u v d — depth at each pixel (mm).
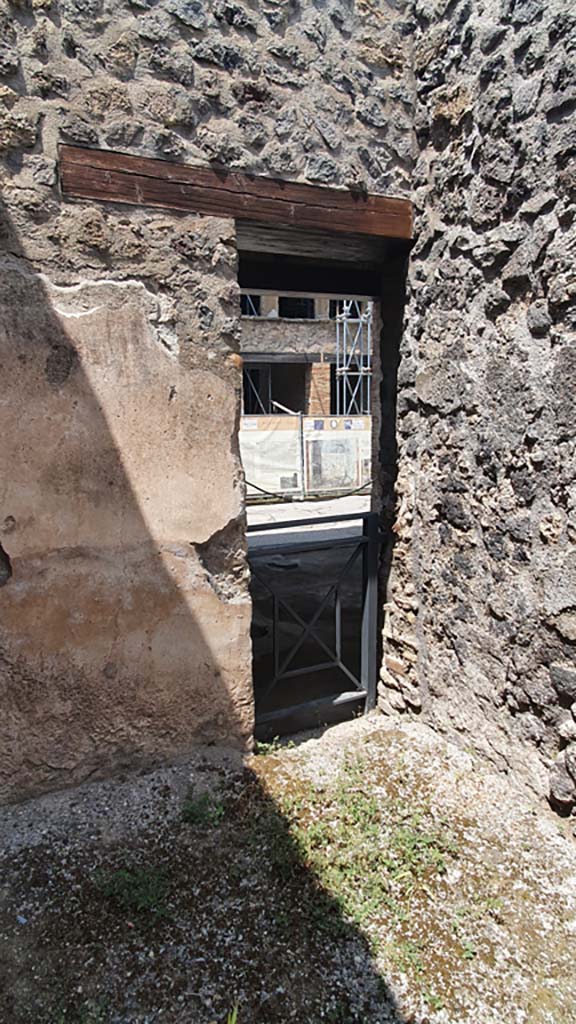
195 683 2420
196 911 1798
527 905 1842
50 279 2006
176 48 2076
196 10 2082
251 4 2166
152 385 2188
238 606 2461
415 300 2660
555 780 2131
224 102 2166
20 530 2059
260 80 2211
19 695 2139
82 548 2156
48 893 1847
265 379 15898
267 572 6012
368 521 3018
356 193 2455
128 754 2344
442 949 1708
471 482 2416
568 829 2104
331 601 5039
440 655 2676
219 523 2383
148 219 2111
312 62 2297
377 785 2369
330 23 2316
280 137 2273
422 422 2678
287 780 2389
